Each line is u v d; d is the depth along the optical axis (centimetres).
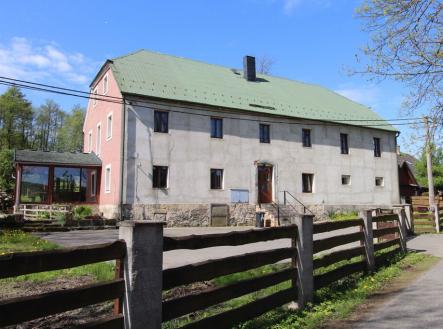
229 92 2589
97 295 347
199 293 450
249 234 534
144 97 2148
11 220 1745
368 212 908
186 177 2233
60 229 1816
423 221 2034
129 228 372
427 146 802
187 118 2280
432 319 557
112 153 2219
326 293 703
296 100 2934
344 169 2905
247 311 516
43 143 6625
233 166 2398
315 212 2702
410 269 966
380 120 3017
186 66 2758
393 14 701
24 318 298
